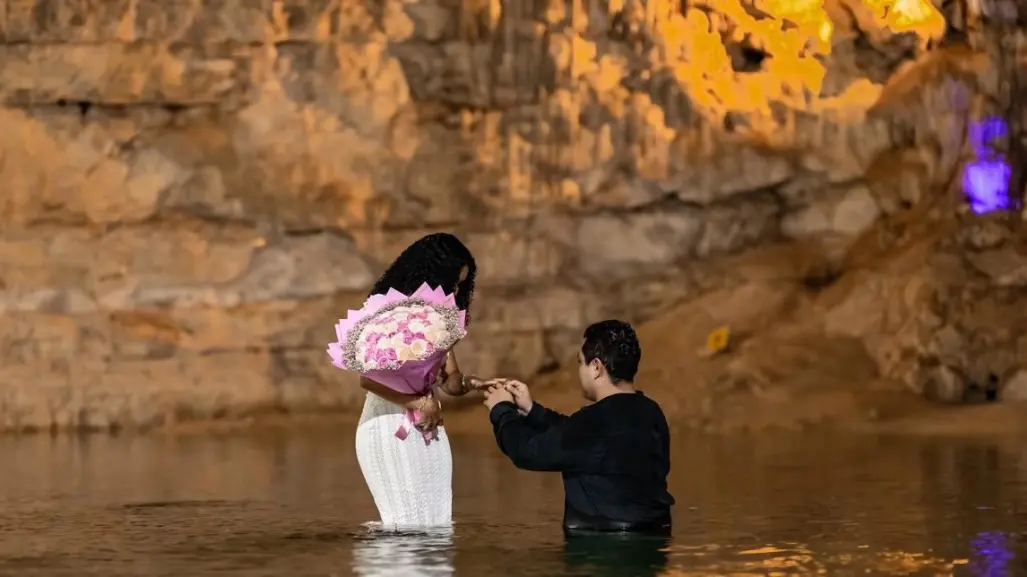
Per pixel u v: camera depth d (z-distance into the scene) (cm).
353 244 1659
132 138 1639
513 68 1688
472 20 1688
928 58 1714
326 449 1256
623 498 671
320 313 1631
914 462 1032
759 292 1620
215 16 1658
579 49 1689
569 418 675
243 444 1320
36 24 1639
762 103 1708
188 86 1653
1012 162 1620
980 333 1465
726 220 1692
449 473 696
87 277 1606
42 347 1573
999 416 1341
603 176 1689
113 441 1374
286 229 1648
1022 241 1541
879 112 1689
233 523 741
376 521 742
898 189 1669
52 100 1634
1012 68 1648
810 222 1683
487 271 1662
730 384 1485
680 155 1688
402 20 1675
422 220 1678
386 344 657
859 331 1535
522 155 1688
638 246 1681
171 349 1595
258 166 1661
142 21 1652
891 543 642
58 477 1012
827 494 841
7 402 1541
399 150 1673
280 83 1662
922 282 1516
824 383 1469
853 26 1728
